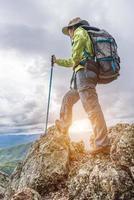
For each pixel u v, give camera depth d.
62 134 1.93
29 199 1.53
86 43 1.76
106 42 1.75
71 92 1.95
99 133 1.76
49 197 1.67
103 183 1.50
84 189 1.55
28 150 2.01
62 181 1.73
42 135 1.99
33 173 1.77
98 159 1.69
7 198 1.86
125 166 1.58
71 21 1.93
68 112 1.96
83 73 1.77
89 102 1.76
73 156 1.88
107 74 1.75
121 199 1.45
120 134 1.78
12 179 1.95
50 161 1.78
